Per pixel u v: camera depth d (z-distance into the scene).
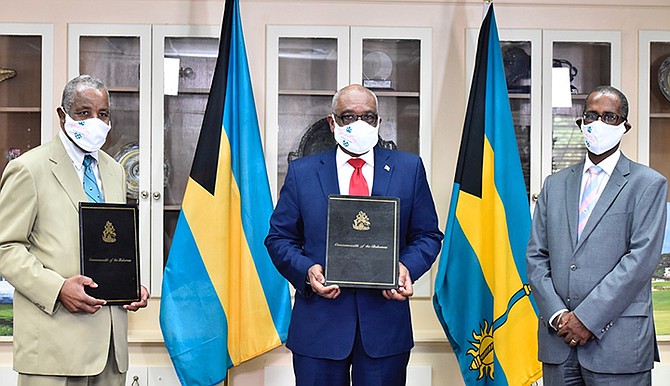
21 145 4.09
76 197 2.93
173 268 3.82
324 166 3.09
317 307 2.99
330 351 2.95
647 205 3.03
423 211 3.10
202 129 3.90
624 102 3.14
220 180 3.86
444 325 3.86
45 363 2.84
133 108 4.11
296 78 4.12
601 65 4.19
